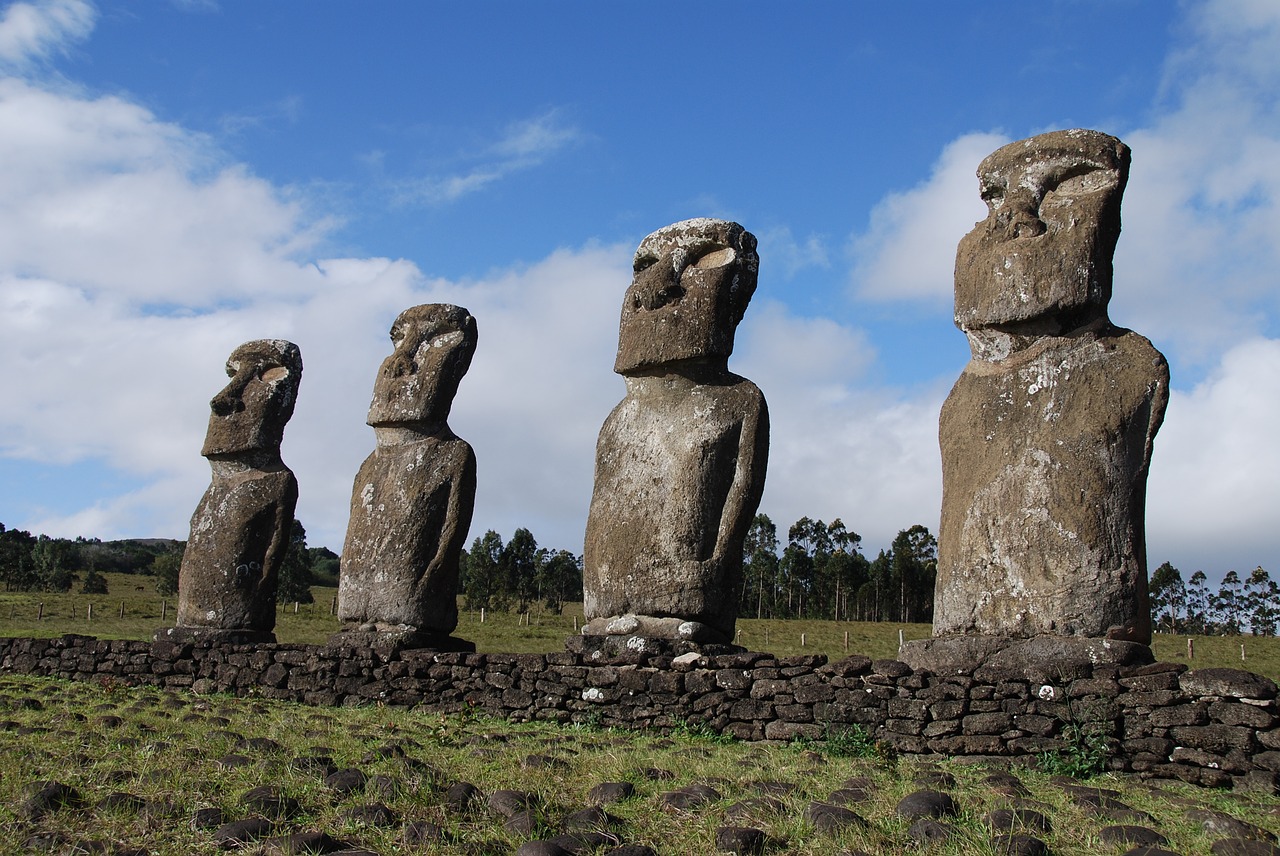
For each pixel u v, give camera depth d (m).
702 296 11.27
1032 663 8.66
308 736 8.57
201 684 13.60
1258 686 7.70
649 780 6.78
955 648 9.08
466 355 14.05
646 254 11.85
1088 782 7.67
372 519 13.44
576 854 5.12
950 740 8.53
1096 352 9.40
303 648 12.95
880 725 8.88
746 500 10.89
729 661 9.92
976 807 6.02
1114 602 8.73
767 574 41.03
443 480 13.38
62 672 14.71
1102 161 9.71
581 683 10.55
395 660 12.16
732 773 7.20
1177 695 7.97
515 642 26.44
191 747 7.38
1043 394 9.43
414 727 9.73
